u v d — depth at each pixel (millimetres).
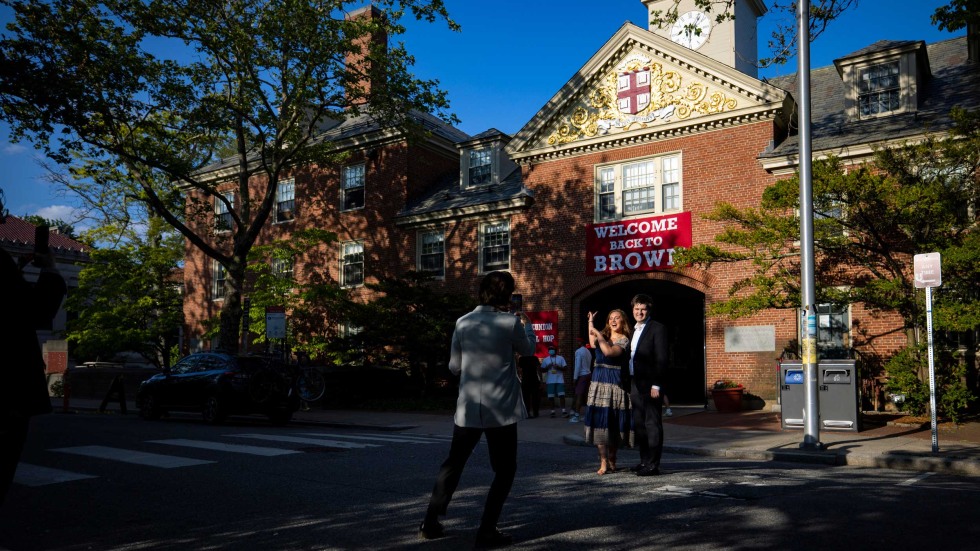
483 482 7484
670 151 20891
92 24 19188
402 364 24000
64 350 32312
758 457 9992
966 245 12656
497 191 24906
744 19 25438
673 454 10562
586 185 22281
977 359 15844
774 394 18312
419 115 29484
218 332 27812
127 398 28250
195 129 21891
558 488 7059
